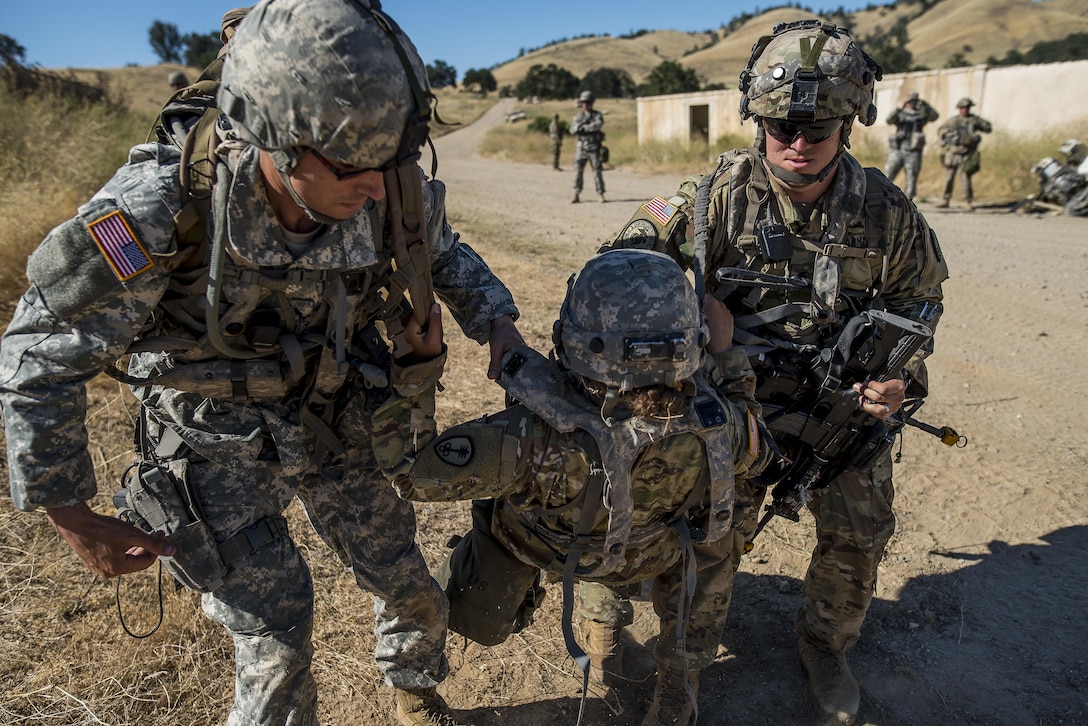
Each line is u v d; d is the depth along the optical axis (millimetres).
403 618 2113
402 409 1800
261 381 1699
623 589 2564
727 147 19094
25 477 1527
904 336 2131
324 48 1378
